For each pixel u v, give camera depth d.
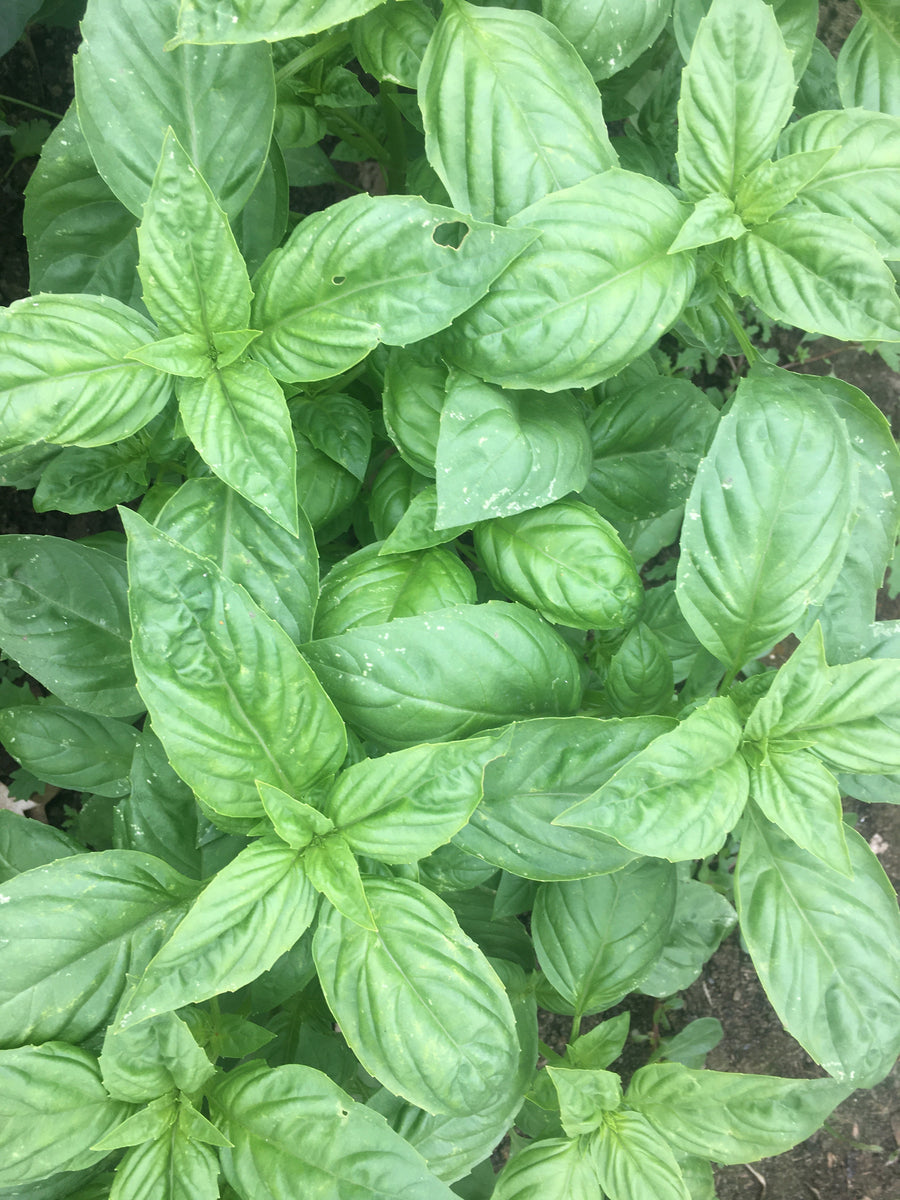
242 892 0.25
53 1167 0.25
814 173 0.27
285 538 0.29
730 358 0.53
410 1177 0.25
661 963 0.40
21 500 0.46
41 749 0.35
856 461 0.31
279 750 0.26
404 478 0.32
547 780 0.28
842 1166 0.51
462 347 0.27
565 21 0.28
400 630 0.27
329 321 0.27
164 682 0.25
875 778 0.30
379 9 0.29
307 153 0.43
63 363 0.26
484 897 0.37
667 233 0.28
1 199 0.45
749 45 0.27
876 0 0.32
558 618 0.30
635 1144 0.31
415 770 0.26
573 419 0.31
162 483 0.35
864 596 0.30
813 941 0.29
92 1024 0.26
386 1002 0.25
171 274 0.26
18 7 0.36
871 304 0.28
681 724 0.26
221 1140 0.25
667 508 0.35
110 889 0.27
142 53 0.27
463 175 0.28
